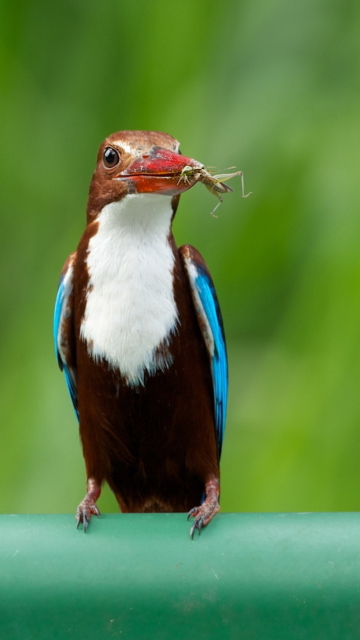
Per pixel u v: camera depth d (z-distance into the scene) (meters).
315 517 6.42
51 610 6.22
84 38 11.66
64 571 6.25
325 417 9.44
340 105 10.61
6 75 11.54
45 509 9.72
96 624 6.22
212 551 6.29
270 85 10.76
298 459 9.39
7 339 10.72
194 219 10.51
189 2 11.10
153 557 6.30
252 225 10.38
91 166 11.46
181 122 10.79
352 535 6.31
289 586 6.21
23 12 11.67
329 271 9.78
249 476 9.48
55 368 10.34
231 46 11.02
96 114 11.53
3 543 6.30
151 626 6.23
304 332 9.82
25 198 11.36
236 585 6.22
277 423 9.58
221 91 10.94
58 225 11.32
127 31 11.47
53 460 9.95
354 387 9.48
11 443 10.02
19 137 11.44
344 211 10.05
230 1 11.13
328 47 10.91
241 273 10.43
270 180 10.39
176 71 11.02
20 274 11.15
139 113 11.04
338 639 6.19
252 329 10.48
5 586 6.21
